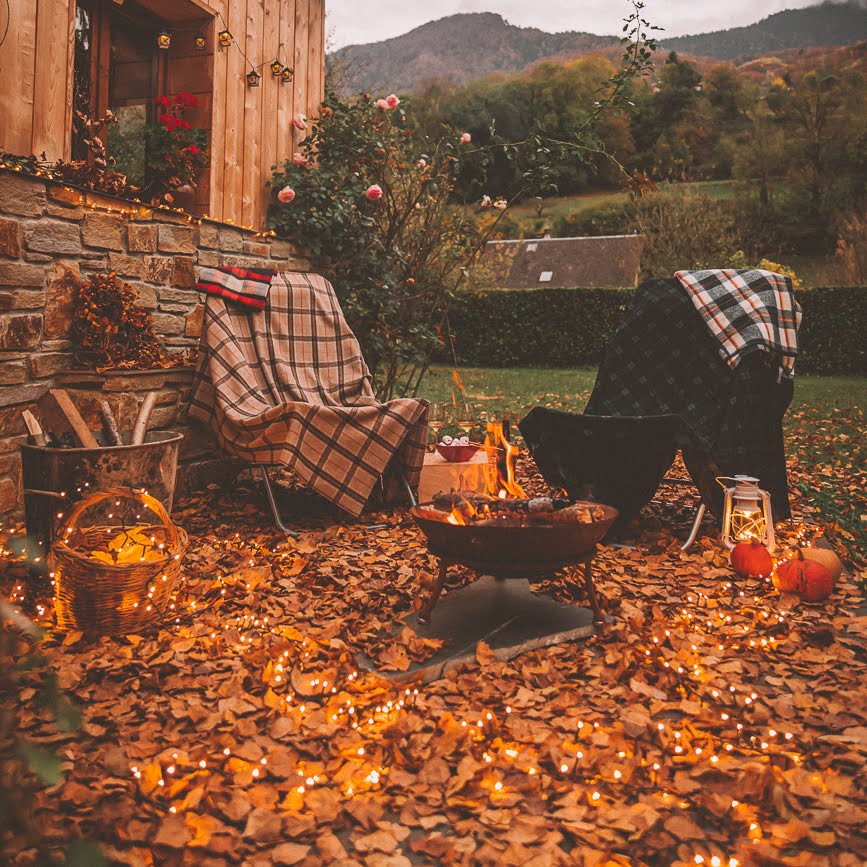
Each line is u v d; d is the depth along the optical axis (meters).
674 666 2.13
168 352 4.16
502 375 11.27
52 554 2.46
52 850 1.35
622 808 1.52
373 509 3.97
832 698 1.98
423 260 5.99
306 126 5.95
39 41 3.72
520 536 2.13
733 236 17.88
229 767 1.66
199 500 3.95
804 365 11.73
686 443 3.37
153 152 4.55
